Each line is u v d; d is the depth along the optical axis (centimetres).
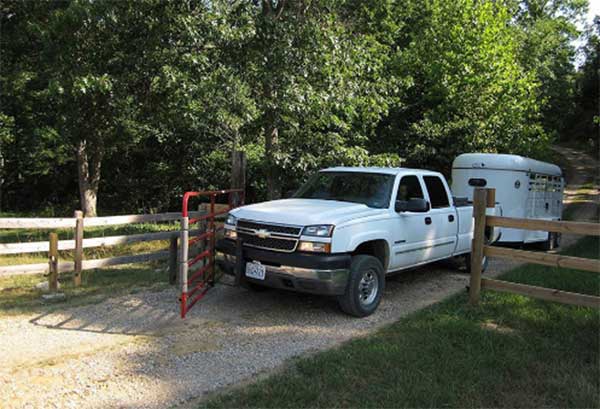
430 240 736
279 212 608
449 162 1548
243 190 888
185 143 1925
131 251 1116
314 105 1065
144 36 1041
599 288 707
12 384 405
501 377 419
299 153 1144
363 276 604
